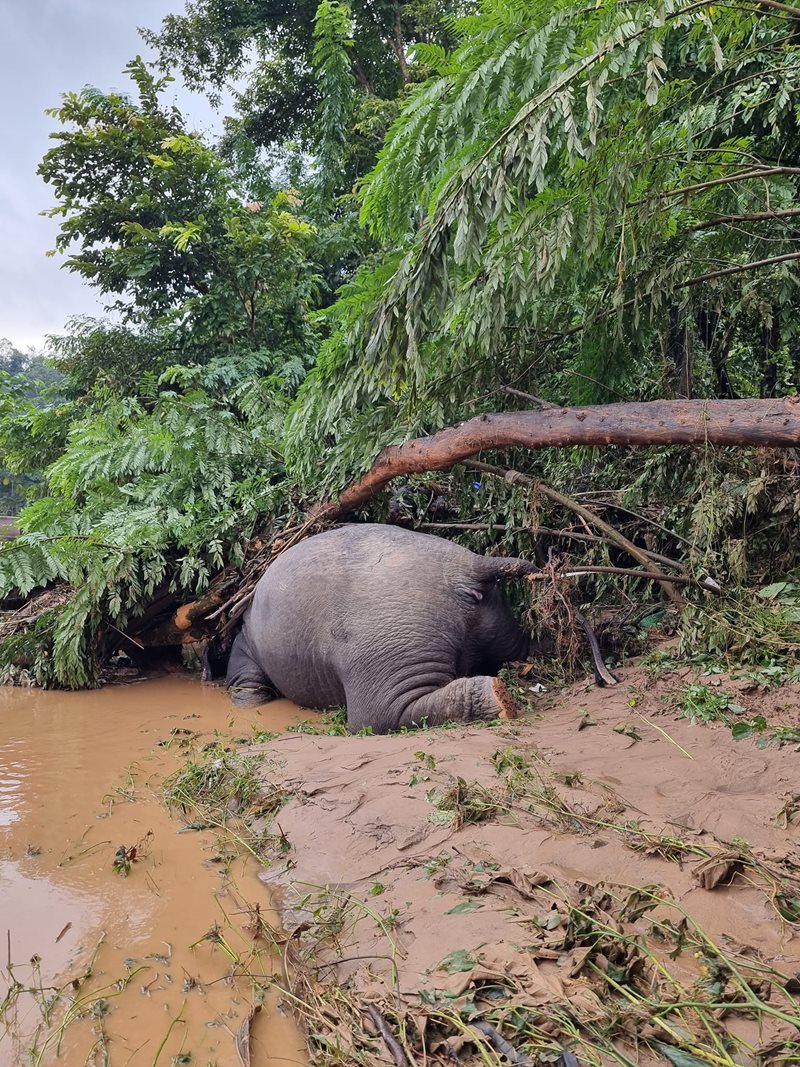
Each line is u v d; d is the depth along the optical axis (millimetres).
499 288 4918
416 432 6391
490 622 5711
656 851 2809
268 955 2701
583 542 6504
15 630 8031
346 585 5637
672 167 5164
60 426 12367
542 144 4152
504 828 3137
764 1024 1965
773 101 5465
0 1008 2447
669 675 4863
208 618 7184
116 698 6934
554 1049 1938
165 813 4055
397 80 17375
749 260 5902
